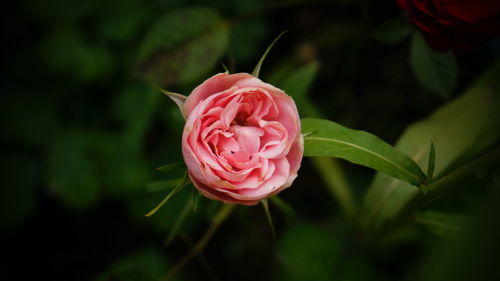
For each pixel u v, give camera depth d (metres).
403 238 0.58
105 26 0.67
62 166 0.68
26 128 0.70
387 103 0.72
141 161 0.68
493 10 0.46
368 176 0.70
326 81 0.73
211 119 0.43
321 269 0.57
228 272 0.73
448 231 0.52
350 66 0.69
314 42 0.66
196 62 0.56
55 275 0.76
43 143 0.70
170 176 0.68
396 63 0.71
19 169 0.71
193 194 0.44
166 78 0.56
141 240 0.77
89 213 0.78
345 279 0.56
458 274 0.38
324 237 0.58
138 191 0.68
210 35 0.56
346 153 0.46
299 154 0.44
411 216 0.53
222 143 0.43
